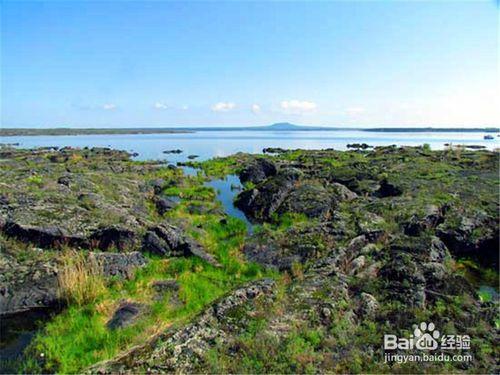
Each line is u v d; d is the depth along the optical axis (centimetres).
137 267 1783
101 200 2575
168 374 1031
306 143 13475
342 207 2675
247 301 1359
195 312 1388
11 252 1783
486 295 1558
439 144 11500
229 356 1101
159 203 3044
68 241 1927
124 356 1117
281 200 2925
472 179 3322
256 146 12094
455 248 1997
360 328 1237
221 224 2569
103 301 1470
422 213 2264
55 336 1262
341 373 1043
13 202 2231
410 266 1561
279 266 1853
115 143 14100
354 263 1703
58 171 3953
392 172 3850
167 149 10744
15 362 1141
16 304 1451
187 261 1869
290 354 1091
